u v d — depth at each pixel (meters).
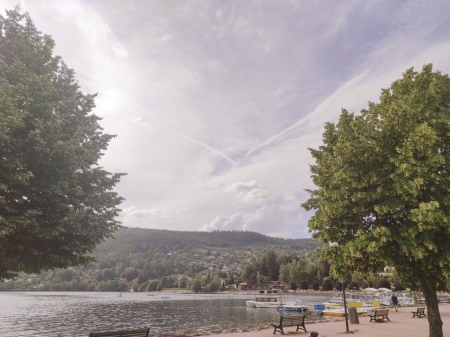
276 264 188.75
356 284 126.62
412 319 26.34
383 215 12.40
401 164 11.66
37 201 14.14
